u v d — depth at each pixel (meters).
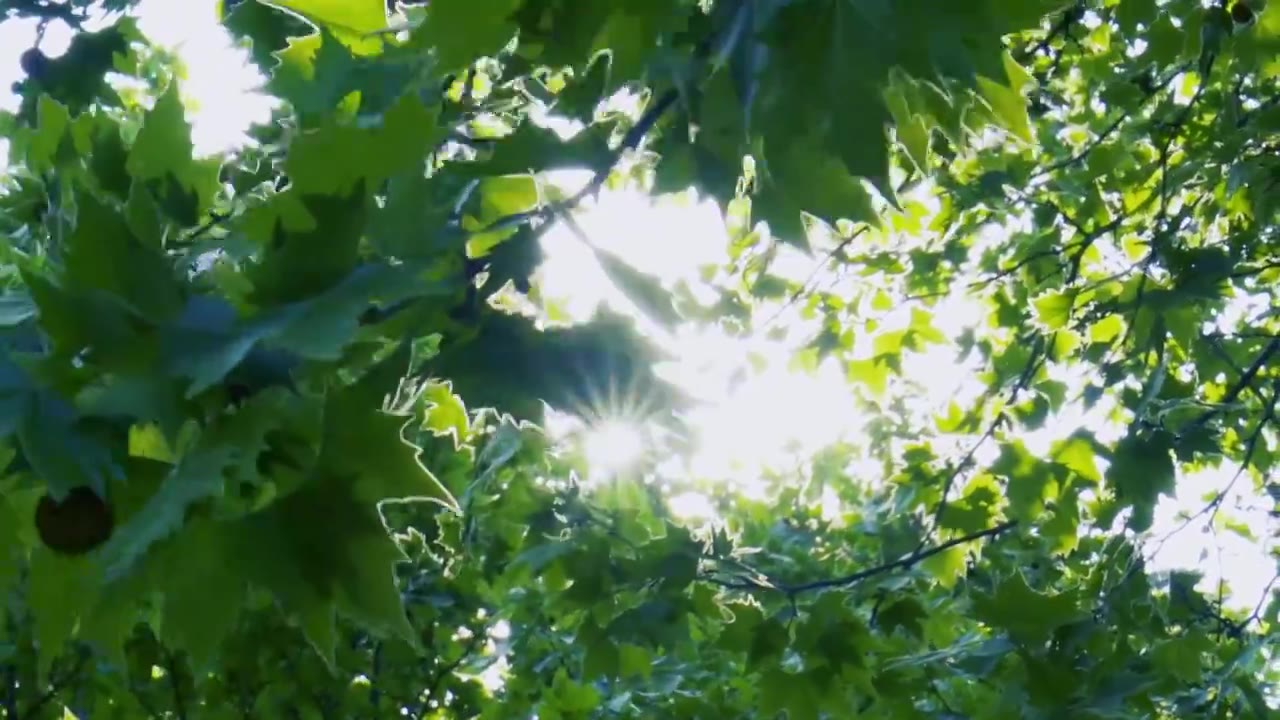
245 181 1.92
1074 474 3.86
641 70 1.28
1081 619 3.24
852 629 3.38
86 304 1.04
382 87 1.48
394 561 1.14
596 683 5.87
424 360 1.36
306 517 1.13
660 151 1.39
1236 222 5.11
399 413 1.12
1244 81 4.79
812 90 1.20
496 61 1.75
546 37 1.24
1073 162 5.27
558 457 3.00
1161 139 4.79
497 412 1.27
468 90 1.80
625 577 3.61
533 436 2.66
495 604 6.22
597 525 3.80
